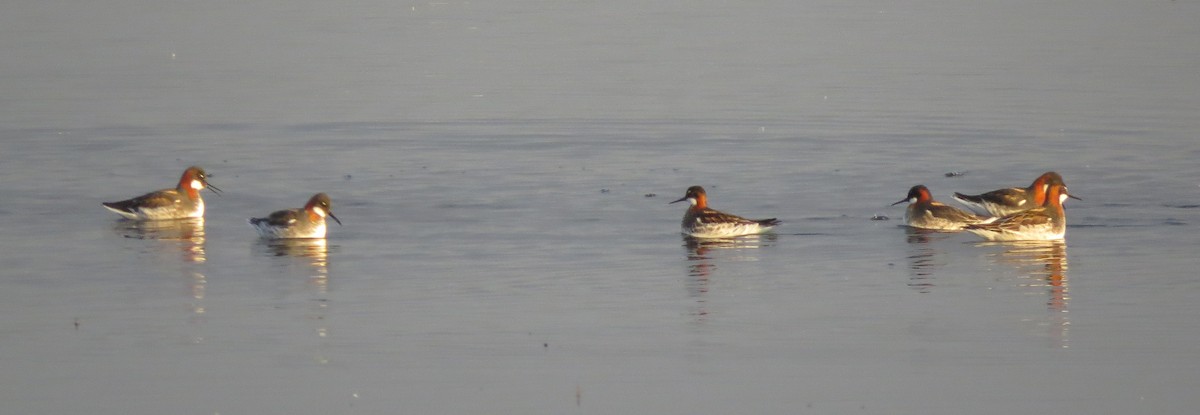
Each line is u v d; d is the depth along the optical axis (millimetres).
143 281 25000
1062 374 19531
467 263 26484
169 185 36000
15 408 18266
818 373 19625
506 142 43125
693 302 23422
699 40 70750
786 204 32750
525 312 22828
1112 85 54406
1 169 38281
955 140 42750
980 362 20062
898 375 19531
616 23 78062
